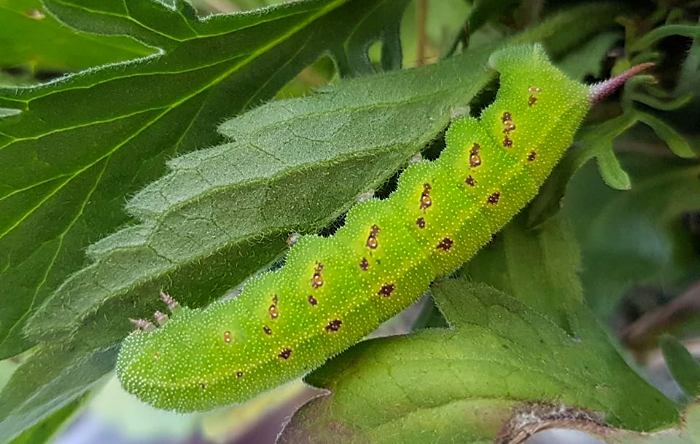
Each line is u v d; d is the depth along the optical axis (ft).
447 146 0.29
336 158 0.29
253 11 0.29
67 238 0.30
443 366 0.28
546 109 0.29
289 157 0.29
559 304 0.30
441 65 0.31
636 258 0.33
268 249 0.29
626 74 0.29
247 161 0.29
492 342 0.28
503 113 0.29
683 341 0.34
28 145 0.29
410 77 0.30
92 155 0.29
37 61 0.33
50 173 0.29
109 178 0.30
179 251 0.29
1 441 0.29
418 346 0.28
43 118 0.28
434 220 0.29
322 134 0.29
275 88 0.31
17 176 0.29
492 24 0.33
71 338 0.29
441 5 0.36
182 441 0.44
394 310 0.29
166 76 0.29
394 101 0.30
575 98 0.29
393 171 0.30
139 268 0.29
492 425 0.27
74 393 0.30
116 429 0.44
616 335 0.35
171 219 0.29
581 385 0.28
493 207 0.29
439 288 0.29
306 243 0.29
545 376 0.28
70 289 0.29
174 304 0.28
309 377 0.28
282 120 0.29
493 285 0.30
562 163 0.30
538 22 0.32
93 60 0.33
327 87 0.30
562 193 0.30
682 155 0.29
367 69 0.32
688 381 0.30
